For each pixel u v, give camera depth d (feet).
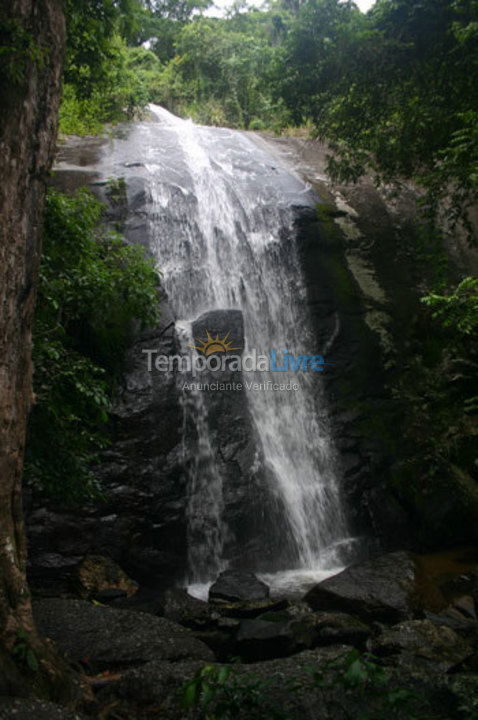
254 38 65.16
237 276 38.27
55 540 25.52
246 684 11.15
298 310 38.58
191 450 29.86
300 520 31.22
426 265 42.32
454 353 37.96
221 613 20.27
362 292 39.86
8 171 11.66
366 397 36.24
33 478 21.17
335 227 42.47
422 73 28.25
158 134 48.11
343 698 11.12
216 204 40.22
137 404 28.81
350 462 33.88
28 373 12.50
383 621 20.77
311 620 18.24
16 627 11.25
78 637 16.20
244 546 29.40
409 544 31.40
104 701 12.62
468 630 19.22
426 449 34.32
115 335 29.68
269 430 34.27
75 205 23.35
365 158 35.04
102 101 48.16
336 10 29.81
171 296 35.42
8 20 11.63
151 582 26.99
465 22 26.48
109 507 26.76
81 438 21.53
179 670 13.25
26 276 12.17
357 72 29.71
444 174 28.19
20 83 11.91
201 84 62.64
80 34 22.09
